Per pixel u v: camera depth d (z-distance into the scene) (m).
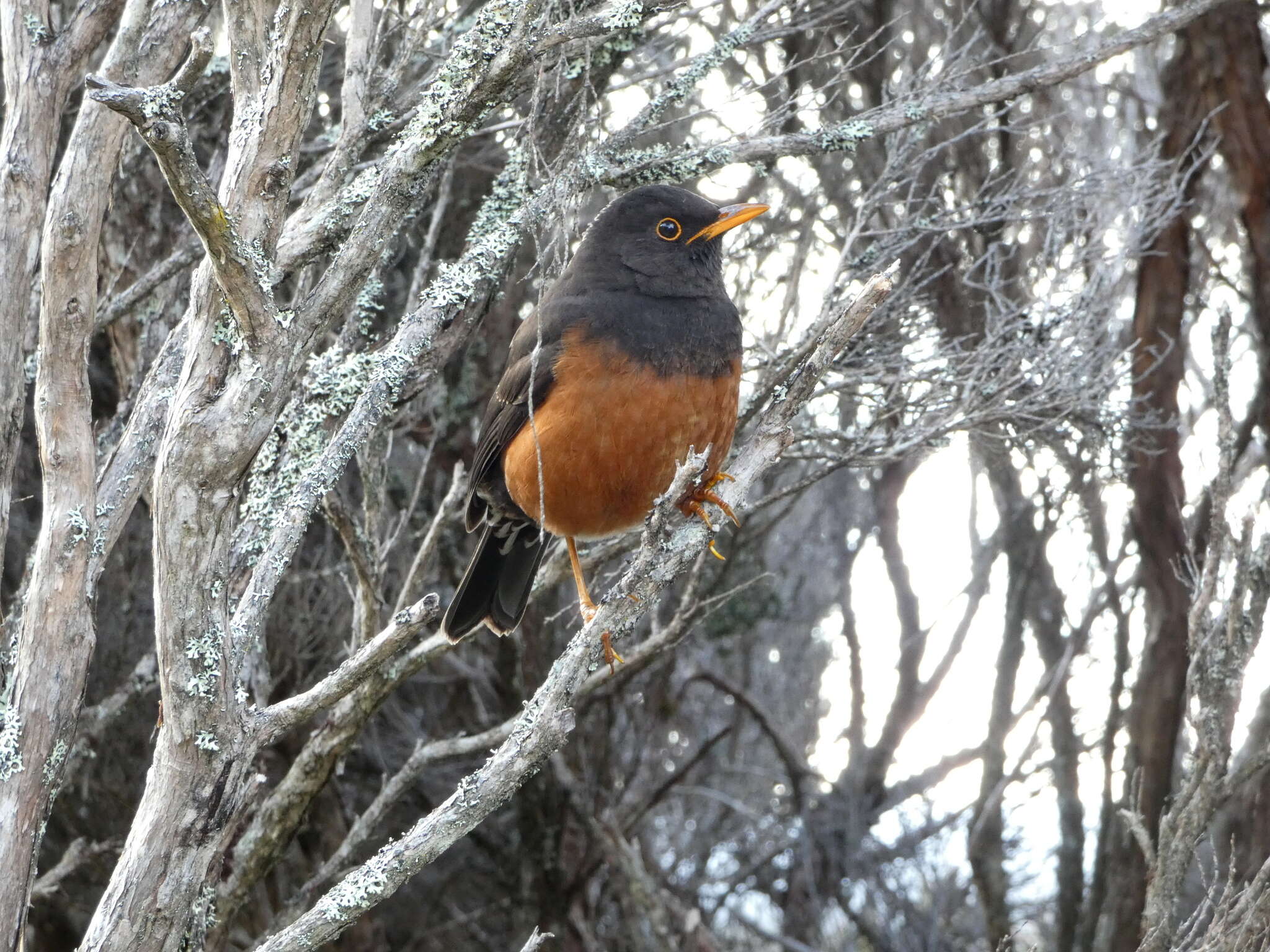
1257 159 12.35
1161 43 14.74
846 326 7.32
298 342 6.17
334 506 9.02
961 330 12.61
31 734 6.88
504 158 13.52
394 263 11.59
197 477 6.00
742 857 17.89
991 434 11.10
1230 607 8.58
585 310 9.01
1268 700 11.38
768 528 14.73
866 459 10.63
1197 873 14.29
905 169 11.39
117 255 11.13
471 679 15.55
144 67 9.04
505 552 10.37
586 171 9.26
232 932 12.88
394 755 15.81
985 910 15.22
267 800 9.75
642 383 8.81
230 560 7.67
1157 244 12.57
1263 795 11.16
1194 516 12.27
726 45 10.16
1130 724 12.54
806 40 12.96
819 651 19.42
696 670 17.41
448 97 6.71
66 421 7.13
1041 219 12.61
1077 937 14.81
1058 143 14.06
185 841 6.33
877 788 17.58
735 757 18.30
